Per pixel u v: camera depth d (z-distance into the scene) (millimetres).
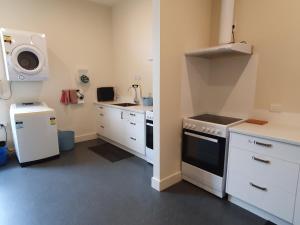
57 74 3703
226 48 1951
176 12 2145
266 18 2117
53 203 2090
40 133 3012
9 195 2234
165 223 1800
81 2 3828
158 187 2311
